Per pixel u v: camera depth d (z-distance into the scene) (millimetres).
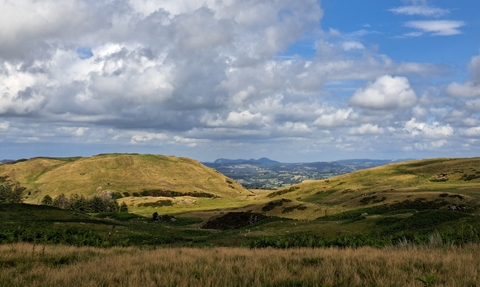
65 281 9594
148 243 36000
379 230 38469
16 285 9352
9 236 26719
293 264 12352
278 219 60469
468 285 8555
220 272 10672
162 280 9570
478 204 68812
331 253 15352
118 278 10039
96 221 52812
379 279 8938
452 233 21703
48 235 28438
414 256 12867
